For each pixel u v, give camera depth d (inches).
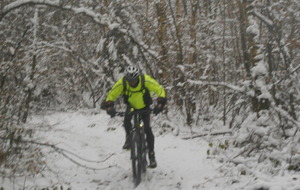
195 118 368.8
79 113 423.8
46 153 230.5
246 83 265.6
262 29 319.3
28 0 253.6
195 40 382.9
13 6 250.8
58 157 229.9
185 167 227.5
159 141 295.3
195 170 220.5
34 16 321.1
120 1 370.6
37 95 323.3
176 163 236.1
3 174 176.6
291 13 294.2
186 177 209.2
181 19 386.0
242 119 287.7
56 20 398.3
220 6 411.8
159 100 195.3
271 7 276.7
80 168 217.2
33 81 279.3
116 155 249.3
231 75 391.2
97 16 294.0
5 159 181.9
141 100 199.5
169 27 378.9
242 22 292.8
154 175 210.7
